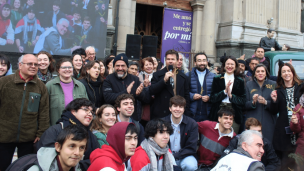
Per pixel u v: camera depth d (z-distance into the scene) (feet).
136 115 14.20
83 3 29.81
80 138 7.38
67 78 12.77
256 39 36.45
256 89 15.62
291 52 21.61
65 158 7.37
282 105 14.43
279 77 14.87
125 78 14.48
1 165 10.93
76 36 29.73
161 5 36.37
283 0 39.22
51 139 9.38
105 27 30.68
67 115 10.06
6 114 10.90
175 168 12.39
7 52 28.04
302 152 12.98
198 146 14.20
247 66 20.29
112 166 7.84
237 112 14.73
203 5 36.70
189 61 35.40
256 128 12.95
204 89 15.89
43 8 28.55
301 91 13.73
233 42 35.32
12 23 27.66
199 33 36.88
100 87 14.70
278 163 12.73
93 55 19.79
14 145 11.21
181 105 12.73
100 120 11.23
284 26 39.32
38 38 28.53
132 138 8.32
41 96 11.59
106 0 30.68
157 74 14.89
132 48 26.58
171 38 36.42
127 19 32.89
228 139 13.43
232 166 8.29
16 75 11.15
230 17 36.37
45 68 14.38
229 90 14.23
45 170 7.28
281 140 14.16
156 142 10.12
